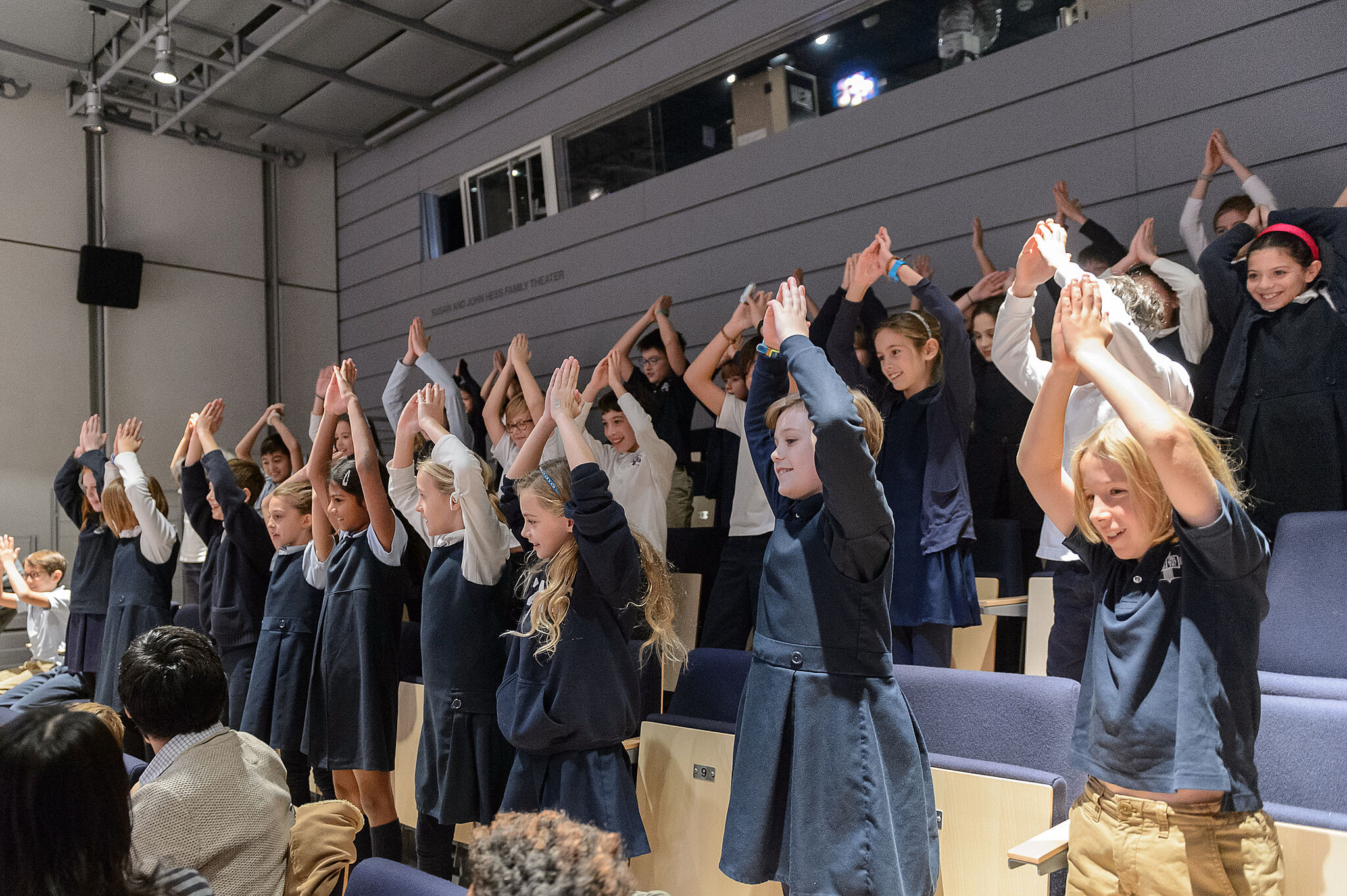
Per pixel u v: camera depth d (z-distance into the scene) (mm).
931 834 1629
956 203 4098
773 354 1979
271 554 3375
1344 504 2553
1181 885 1234
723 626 3207
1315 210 2627
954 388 2598
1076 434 2062
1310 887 1344
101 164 6883
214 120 7082
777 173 4785
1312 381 2592
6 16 5777
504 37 5965
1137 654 1311
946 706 2023
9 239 6516
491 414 4496
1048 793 1666
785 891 1688
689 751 2145
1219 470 1321
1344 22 3105
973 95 4051
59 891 1014
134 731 3707
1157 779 1257
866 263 2789
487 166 6434
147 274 7039
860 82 4492
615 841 858
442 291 6793
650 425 3363
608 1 5480
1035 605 2639
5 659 6188
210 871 1528
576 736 2023
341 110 6938
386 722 2801
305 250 7738
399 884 1411
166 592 4125
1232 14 3346
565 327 5887
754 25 4875
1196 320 2969
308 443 7680
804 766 1569
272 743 2932
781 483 1731
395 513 3018
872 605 1614
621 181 5645
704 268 5109
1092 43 3701
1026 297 2162
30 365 6535
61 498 5211
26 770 1015
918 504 2602
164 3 5652
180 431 7109
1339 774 1603
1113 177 3629
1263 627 2133
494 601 2418
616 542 1981
